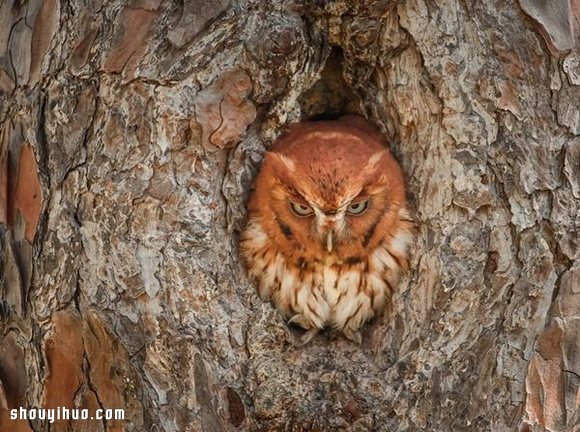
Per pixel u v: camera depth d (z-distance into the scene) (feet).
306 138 30.30
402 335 30.09
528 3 29.09
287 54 28.73
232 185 29.73
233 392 29.19
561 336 29.14
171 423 28.94
